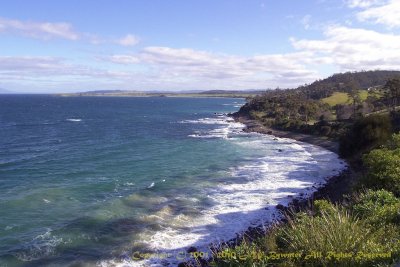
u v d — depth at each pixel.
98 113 147.88
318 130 77.31
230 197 28.98
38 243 19.98
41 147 56.66
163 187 32.09
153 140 66.38
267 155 51.56
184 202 27.58
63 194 29.53
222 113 158.25
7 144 59.97
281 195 29.61
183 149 55.47
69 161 44.53
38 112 149.38
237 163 44.34
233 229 22.06
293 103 135.88
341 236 7.72
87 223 22.92
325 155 53.03
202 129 90.00
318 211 13.48
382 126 47.75
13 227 22.11
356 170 39.38
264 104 141.88
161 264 17.64
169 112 160.00
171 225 22.81
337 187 31.19
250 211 25.41
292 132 84.50
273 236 9.77
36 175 36.69
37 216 24.19
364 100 131.00
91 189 31.22
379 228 9.16
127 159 46.22
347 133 53.31
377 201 12.42
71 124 98.75
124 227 22.41
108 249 19.39
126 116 132.25
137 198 28.61
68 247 19.59
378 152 21.97
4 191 30.19
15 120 109.38
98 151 52.59
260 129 90.38
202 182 34.06
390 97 98.25
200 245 19.69
